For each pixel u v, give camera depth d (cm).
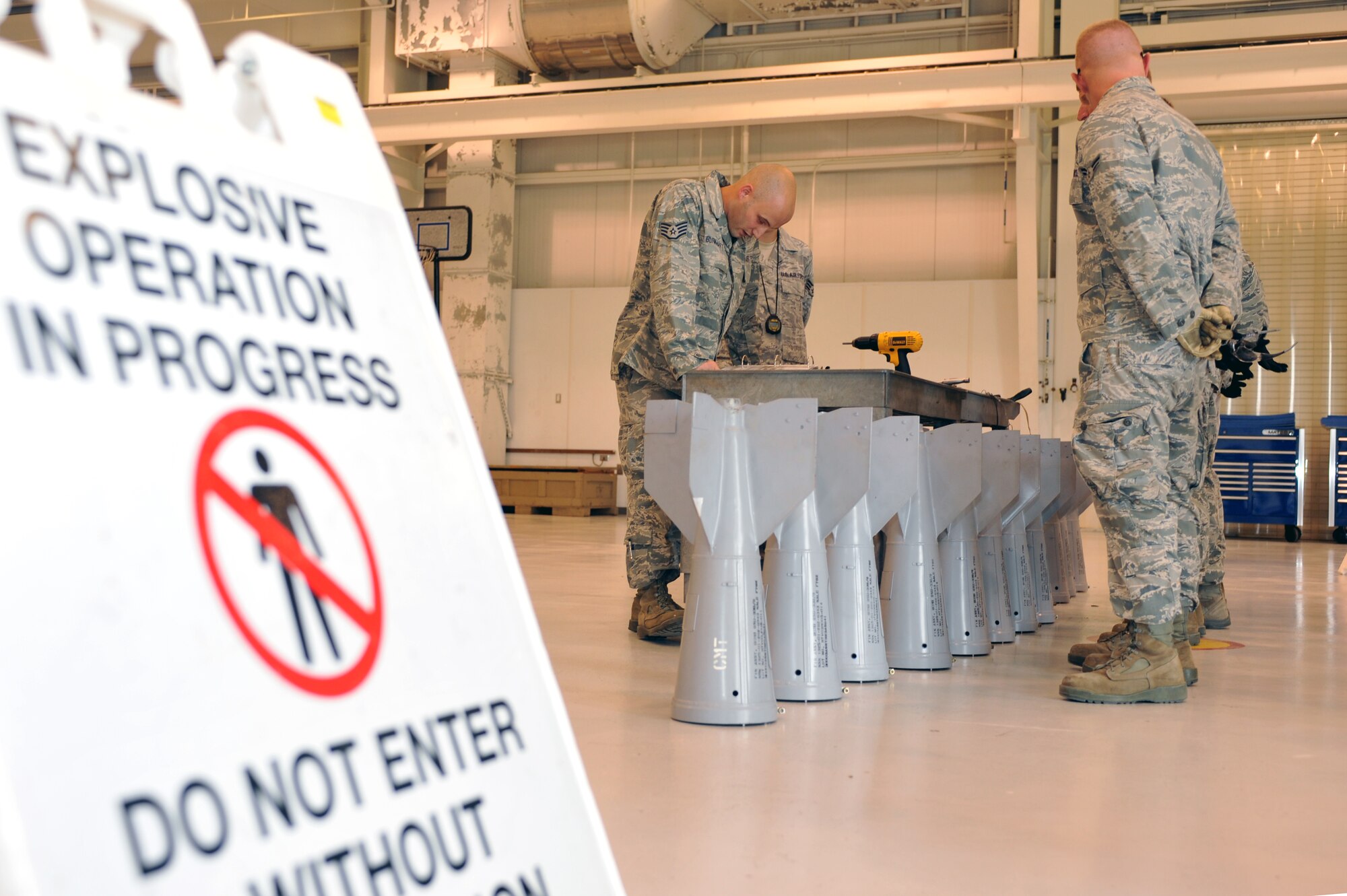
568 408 1230
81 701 53
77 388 57
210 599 61
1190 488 290
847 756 204
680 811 168
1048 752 210
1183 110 1034
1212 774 196
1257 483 983
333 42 1194
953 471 314
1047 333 1058
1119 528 264
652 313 341
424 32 1112
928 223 1120
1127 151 255
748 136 1166
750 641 233
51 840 50
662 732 221
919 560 311
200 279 67
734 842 153
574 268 1243
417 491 78
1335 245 1020
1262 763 205
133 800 54
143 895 53
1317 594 526
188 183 69
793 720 235
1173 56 847
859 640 285
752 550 236
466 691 76
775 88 959
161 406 61
